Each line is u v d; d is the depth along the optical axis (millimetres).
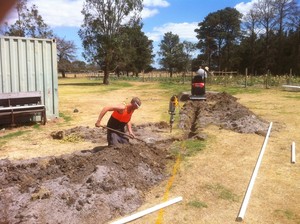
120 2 38125
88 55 39656
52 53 11961
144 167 6047
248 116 10602
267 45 67625
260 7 70375
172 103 9953
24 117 11359
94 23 38000
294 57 60156
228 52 85188
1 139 9180
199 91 15930
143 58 71812
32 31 39750
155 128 10242
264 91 22062
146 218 4496
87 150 7438
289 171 6340
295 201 5051
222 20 86812
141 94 23500
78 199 4637
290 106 14781
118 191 5012
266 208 4809
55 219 4219
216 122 10664
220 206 4875
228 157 7191
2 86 10977
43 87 11898
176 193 5316
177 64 80625
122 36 38906
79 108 15812
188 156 7242
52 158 6379
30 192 4816
